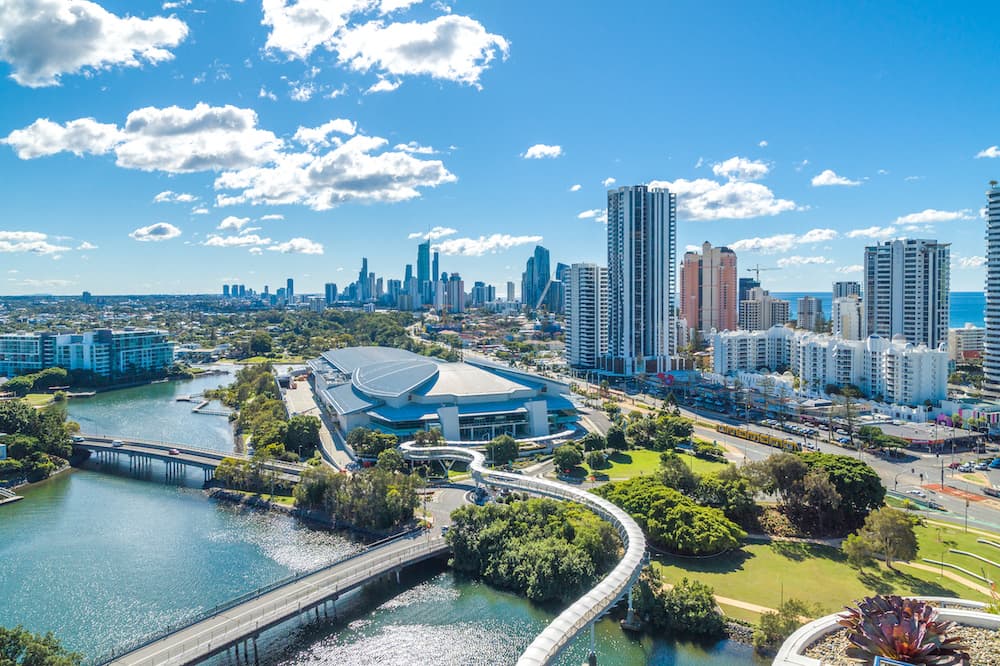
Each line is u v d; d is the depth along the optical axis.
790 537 188.75
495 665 134.88
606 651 135.75
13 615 158.75
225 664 136.25
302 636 147.00
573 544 168.12
